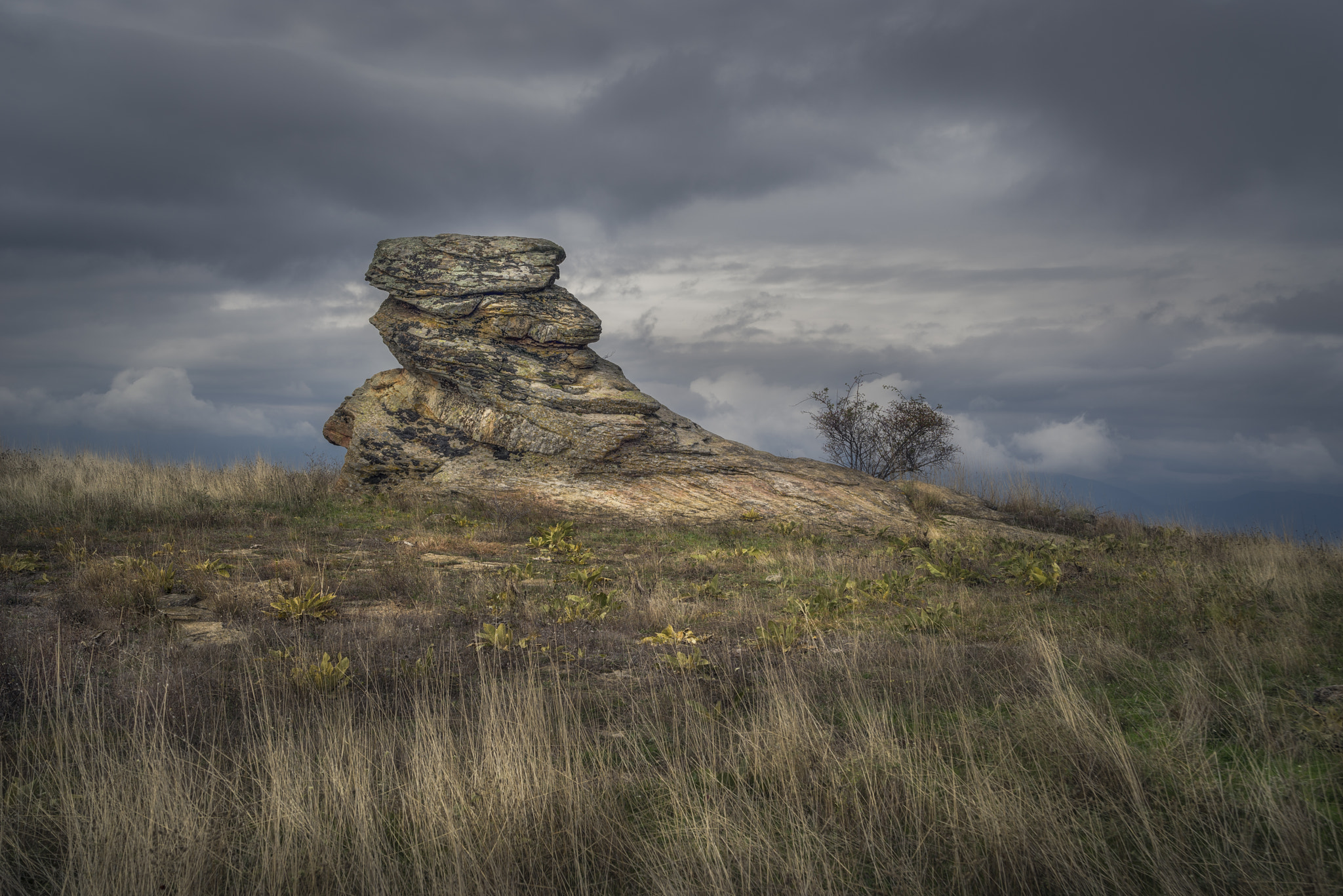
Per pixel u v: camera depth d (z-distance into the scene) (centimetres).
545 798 350
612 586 975
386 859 315
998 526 1641
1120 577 1034
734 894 292
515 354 1809
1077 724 418
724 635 711
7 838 318
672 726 468
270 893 290
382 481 1705
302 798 352
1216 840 318
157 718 424
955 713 479
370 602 842
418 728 414
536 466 1686
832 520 1627
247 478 1650
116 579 794
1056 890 295
